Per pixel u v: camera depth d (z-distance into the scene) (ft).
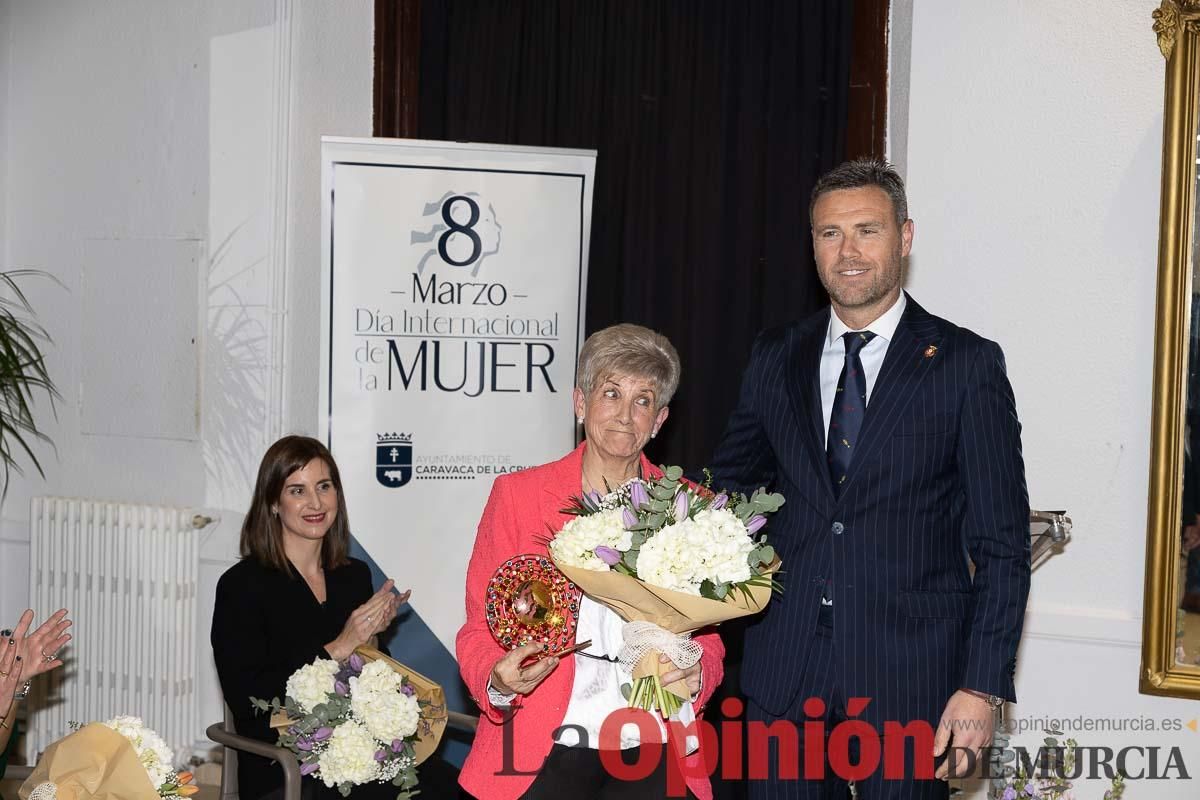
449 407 12.10
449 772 9.51
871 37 12.28
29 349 14.75
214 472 13.65
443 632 12.20
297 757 8.46
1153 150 10.53
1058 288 10.87
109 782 5.99
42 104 14.57
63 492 14.70
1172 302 10.29
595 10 13.04
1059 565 10.95
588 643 6.63
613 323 13.23
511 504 7.19
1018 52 10.96
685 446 12.94
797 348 7.82
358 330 11.88
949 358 7.17
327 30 13.14
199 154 13.57
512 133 13.35
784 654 7.41
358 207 11.84
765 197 12.69
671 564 6.19
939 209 11.30
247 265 13.32
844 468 7.31
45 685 13.96
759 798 7.57
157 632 13.32
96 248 14.32
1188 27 10.18
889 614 7.12
